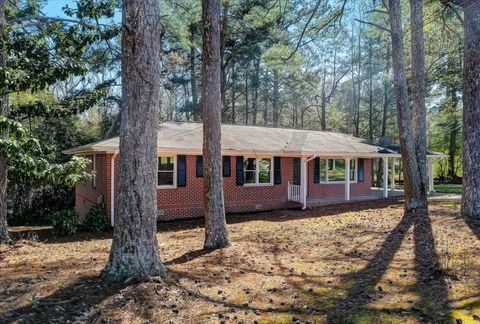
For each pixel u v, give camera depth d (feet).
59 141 67.56
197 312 15.67
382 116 113.60
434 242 26.63
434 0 46.78
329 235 32.89
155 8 19.43
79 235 41.60
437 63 68.03
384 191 67.36
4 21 30.83
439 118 99.81
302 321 14.70
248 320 14.89
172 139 51.24
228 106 114.32
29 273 21.43
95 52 60.03
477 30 32.35
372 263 22.75
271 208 58.29
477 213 33.47
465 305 14.94
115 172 46.14
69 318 14.80
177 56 82.64
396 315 14.65
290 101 133.49
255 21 52.90
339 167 65.98
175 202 50.75
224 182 54.49
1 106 31.65
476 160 33.50
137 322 14.66
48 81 31.65
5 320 14.56
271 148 56.39
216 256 25.98
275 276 20.83
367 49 109.40
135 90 19.10
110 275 18.80
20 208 61.87
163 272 19.74
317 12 47.06
